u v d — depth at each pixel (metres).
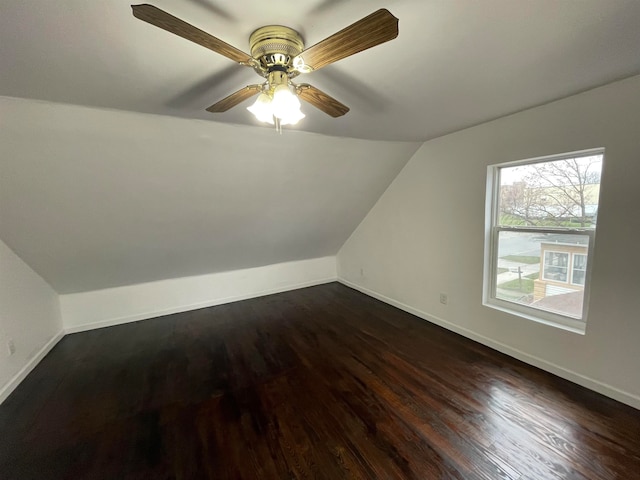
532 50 1.34
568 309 2.33
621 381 2.01
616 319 2.00
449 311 3.26
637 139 1.82
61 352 3.13
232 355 2.95
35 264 2.93
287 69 1.21
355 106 2.01
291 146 2.69
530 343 2.51
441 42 1.25
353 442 1.80
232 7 0.98
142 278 3.89
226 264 4.33
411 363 2.65
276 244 4.27
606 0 0.98
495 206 2.77
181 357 2.96
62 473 1.66
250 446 1.80
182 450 1.79
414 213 3.57
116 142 2.08
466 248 2.99
